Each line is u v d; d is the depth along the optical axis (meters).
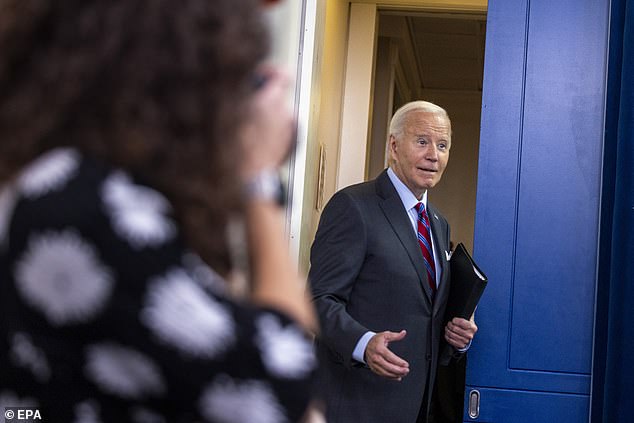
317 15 3.92
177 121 0.69
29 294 0.68
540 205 3.52
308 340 0.70
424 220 3.14
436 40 8.43
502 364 3.46
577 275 3.47
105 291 0.66
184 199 0.70
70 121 0.71
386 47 7.27
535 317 3.47
